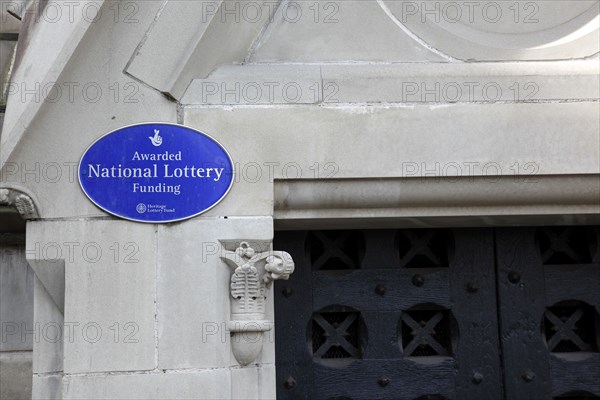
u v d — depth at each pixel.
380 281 3.07
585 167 2.82
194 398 2.61
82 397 2.58
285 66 2.86
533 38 2.99
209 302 2.66
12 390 2.79
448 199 2.85
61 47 2.59
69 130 2.66
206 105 2.75
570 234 3.18
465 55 2.94
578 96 2.86
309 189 2.78
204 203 2.69
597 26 2.99
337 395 3.00
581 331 3.16
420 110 2.81
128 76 2.70
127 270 2.64
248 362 2.69
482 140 2.81
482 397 3.04
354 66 2.87
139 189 2.68
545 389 3.06
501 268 3.11
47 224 2.63
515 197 2.87
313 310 3.03
